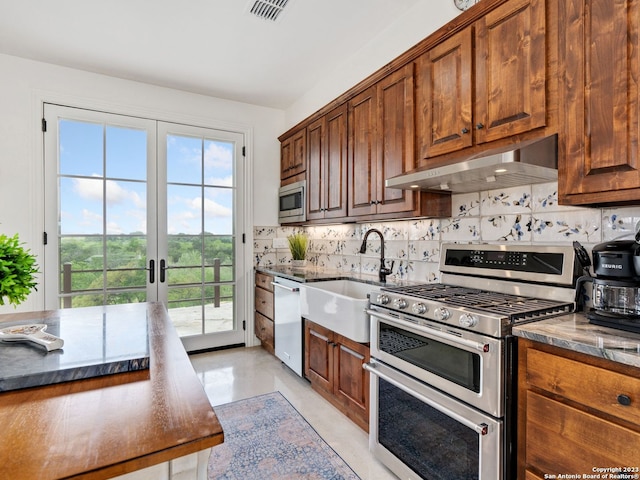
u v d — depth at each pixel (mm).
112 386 906
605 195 1190
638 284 1132
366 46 2664
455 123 1775
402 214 2148
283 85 3350
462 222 2145
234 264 3713
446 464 1450
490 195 1990
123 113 3188
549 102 1396
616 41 1149
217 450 1920
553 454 1093
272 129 3918
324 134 2955
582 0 1243
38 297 2877
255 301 3770
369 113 2402
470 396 1340
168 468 699
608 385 961
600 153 1193
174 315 3422
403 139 2100
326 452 1912
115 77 3156
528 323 1264
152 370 1020
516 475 1247
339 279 2791
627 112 1125
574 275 1496
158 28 2436
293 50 2744
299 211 3359
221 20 2355
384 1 2203
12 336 1179
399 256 2631
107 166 3141
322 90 3229
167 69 3025
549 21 1397
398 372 1706
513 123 1513
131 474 683
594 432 989
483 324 1285
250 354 3504
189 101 3484
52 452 620
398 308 1701
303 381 2844
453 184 1853
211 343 3602
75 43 2615
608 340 1036
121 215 3199
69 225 3000
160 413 765
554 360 1096
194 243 3518
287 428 2141
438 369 1488
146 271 3297
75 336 1252
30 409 778
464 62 1727
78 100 3004
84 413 762
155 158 3334
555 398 1100
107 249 3143
